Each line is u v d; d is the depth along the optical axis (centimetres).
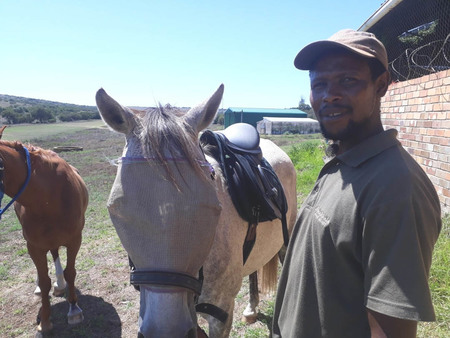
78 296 357
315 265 101
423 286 77
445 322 229
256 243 214
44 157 286
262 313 307
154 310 119
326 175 111
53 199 275
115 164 149
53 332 300
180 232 121
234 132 230
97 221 610
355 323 94
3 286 386
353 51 95
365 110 102
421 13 505
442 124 377
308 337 103
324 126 108
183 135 132
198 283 130
